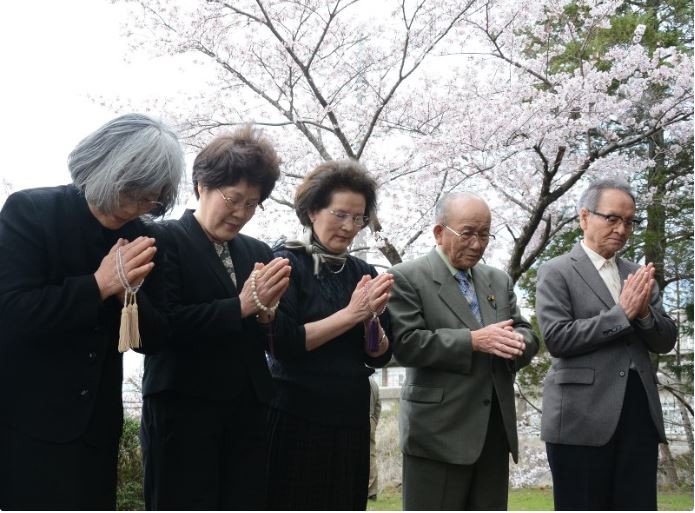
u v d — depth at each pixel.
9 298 2.28
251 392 2.89
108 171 2.38
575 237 10.12
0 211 2.42
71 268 2.43
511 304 3.84
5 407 2.32
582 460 3.64
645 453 3.63
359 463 3.20
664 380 11.27
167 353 2.81
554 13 8.40
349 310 3.10
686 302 10.92
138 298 2.52
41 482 2.28
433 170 7.75
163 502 2.72
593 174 8.67
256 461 2.87
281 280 2.83
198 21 7.82
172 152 2.45
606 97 7.70
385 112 8.69
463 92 8.51
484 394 3.50
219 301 2.79
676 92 8.21
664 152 9.92
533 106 7.41
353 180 3.31
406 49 8.22
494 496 3.51
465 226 3.63
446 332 3.47
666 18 10.98
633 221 3.95
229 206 2.88
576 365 3.72
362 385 3.22
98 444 2.43
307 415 3.09
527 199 8.52
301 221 3.45
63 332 2.34
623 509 3.60
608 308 3.80
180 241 2.89
